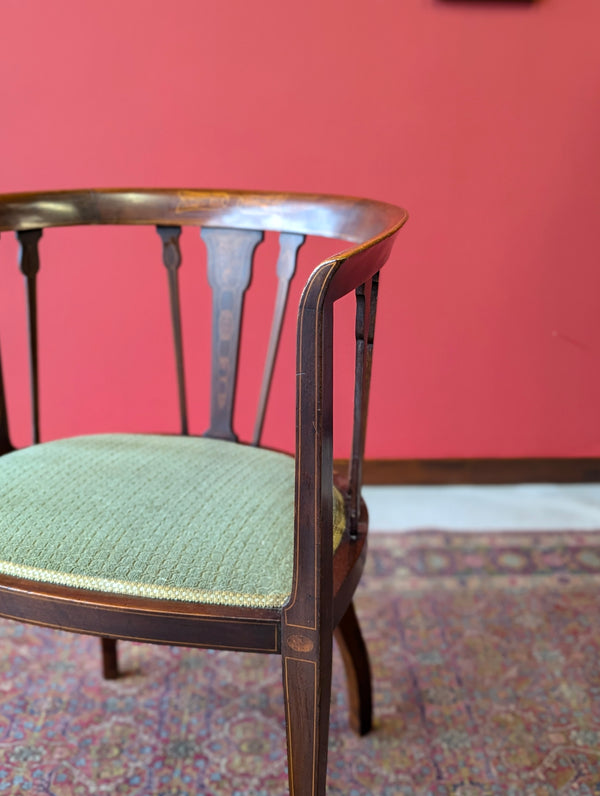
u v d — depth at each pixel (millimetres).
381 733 1285
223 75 1812
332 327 718
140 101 1818
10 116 1809
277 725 1303
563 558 1786
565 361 2055
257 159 1875
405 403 2078
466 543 1842
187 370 2010
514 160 1890
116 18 1760
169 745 1257
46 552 865
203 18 1771
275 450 1141
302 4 1772
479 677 1413
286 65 1811
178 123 1839
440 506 2033
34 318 1188
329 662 834
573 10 1790
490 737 1276
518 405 2094
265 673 1432
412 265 1960
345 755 1238
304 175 1892
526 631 1538
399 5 1780
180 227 1217
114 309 1952
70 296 1933
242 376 2031
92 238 1888
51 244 1886
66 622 842
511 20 1795
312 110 1845
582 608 1608
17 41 1761
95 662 1458
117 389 2023
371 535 1872
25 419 2023
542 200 1921
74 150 1843
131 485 973
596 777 1197
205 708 1340
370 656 1464
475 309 2002
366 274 785
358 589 1661
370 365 941
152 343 1986
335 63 1814
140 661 1459
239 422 2076
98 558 854
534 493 2117
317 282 685
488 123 1864
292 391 2039
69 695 1364
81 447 1093
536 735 1280
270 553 856
